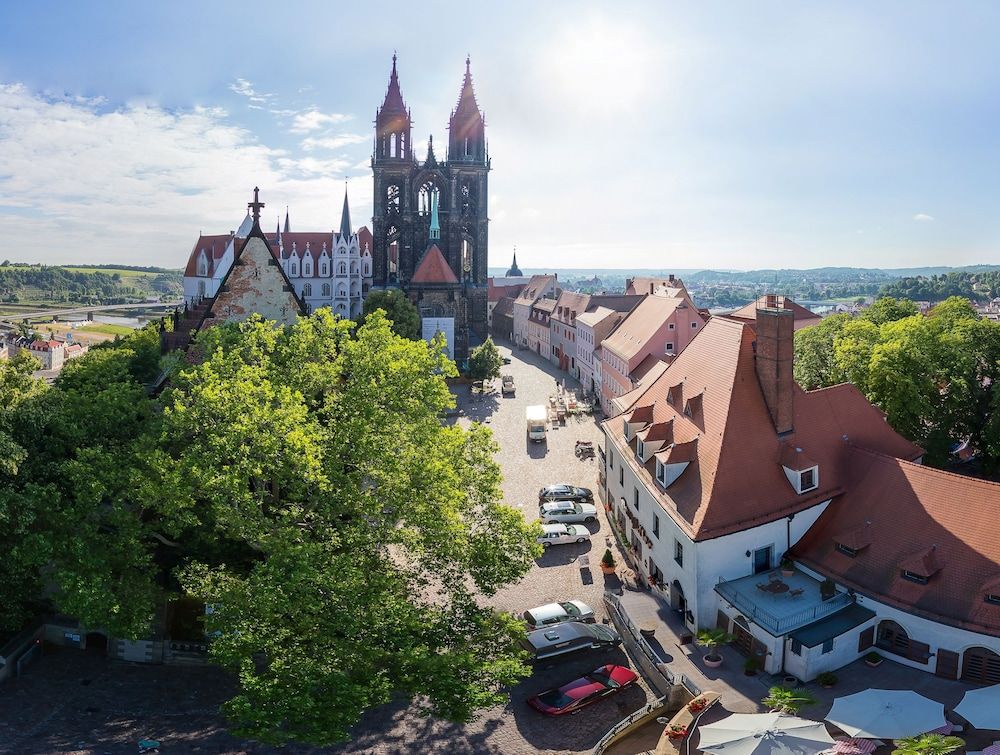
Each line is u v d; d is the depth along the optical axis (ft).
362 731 118.01
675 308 291.58
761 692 118.62
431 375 165.17
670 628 139.85
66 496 141.28
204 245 587.68
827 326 254.27
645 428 173.06
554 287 606.96
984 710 98.12
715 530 132.67
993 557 118.62
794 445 147.84
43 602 150.61
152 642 142.92
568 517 196.34
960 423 208.23
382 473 134.51
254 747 112.78
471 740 115.24
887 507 135.54
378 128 517.55
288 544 118.93
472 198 543.39
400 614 118.83
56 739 113.09
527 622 146.00
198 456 132.87
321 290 527.81
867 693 102.89
